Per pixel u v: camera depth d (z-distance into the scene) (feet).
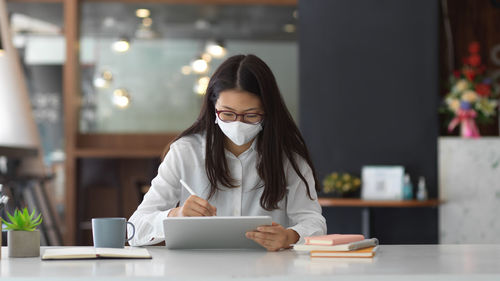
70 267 4.49
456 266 4.50
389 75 17.67
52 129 23.22
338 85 17.75
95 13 22.95
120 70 23.18
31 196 17.47
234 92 6.66
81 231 22.45
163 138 23.06
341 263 4.73
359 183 16.94
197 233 5.89
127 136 22.99
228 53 23.39
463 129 17.26
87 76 23.04
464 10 20.24
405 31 17.70
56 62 23.32
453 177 17.19
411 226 17.39
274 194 6.99
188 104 23.29
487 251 5.72
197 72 23.31
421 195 16.61
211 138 7.08
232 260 5.00
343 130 17.67
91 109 23.00
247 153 7.15
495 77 20.10
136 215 6.75
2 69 18.83
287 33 23.36
